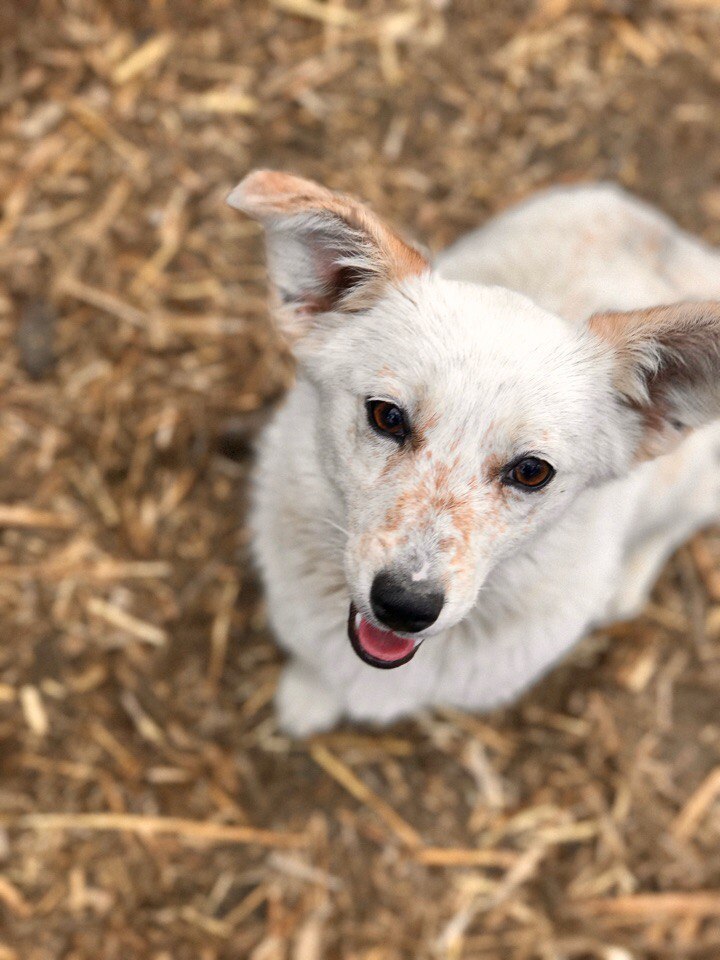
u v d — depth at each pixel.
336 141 1.02
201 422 0.96
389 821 0.91
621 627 0.97
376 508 0.71
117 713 0.91
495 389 0.70
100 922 0.87
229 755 0.91
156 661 0.92
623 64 1.09
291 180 0.70
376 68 1.04
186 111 1.01
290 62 1.03
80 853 0.88
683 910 0.90
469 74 1.06
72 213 0.98
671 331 0.71
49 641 0.91
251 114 1.02
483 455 0.70
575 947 0.89
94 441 0.94
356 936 0.88
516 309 0.72
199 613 0.93
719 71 1.11
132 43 1.01
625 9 1.10
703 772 0.94
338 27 1.04
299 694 0.91
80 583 0.92
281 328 0.73
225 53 1.02
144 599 0.93
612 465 0.74
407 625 0.69
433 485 0.70
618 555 0.82
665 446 0.74
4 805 0.88
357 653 0.73
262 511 0.80
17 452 0.94
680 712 0.95
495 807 0.92
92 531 0.93
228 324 0.98
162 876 0.88
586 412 0.72
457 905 0.89
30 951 0.86
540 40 1.08
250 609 0.94
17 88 0.99
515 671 0.80
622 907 0.90
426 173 1.03
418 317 0.72
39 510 0.93
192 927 0.87
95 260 0.97
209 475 0.95
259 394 0.96
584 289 0.83
